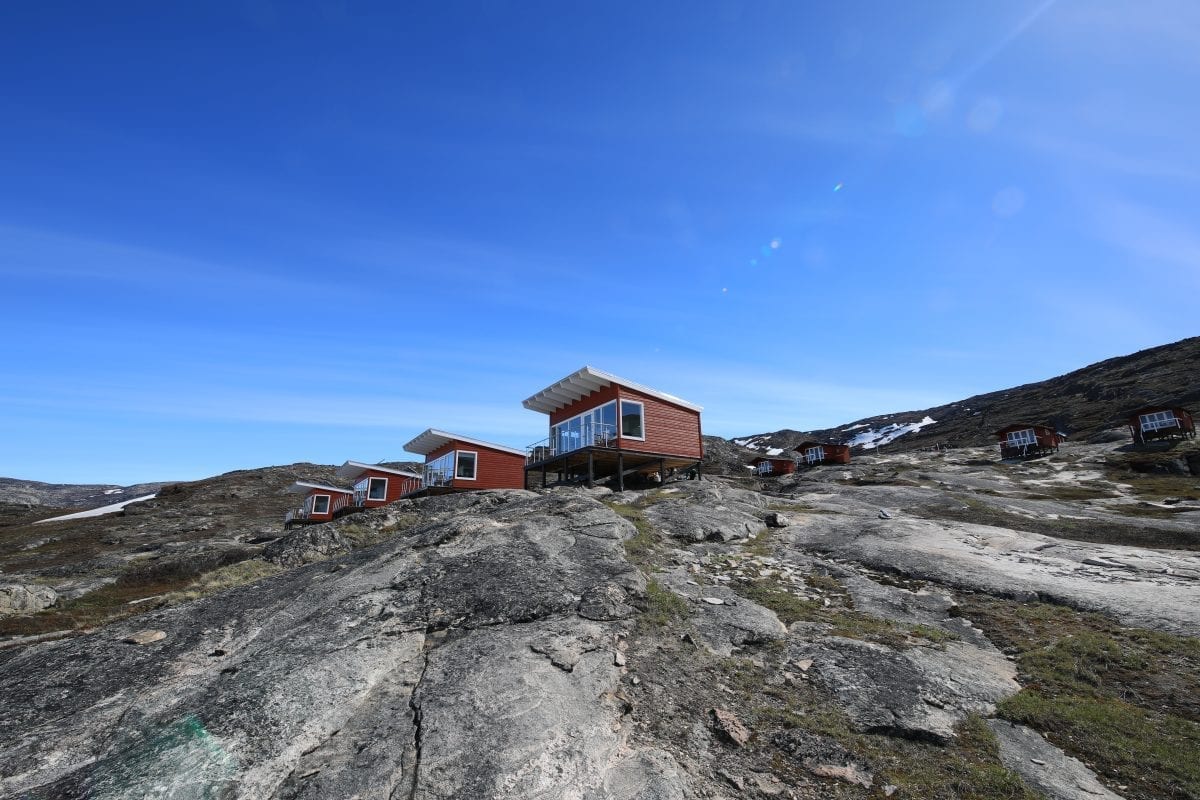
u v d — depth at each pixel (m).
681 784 6.03
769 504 24.12
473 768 5.93
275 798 5.71
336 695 7.37
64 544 42.84
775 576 13.52
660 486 26.70
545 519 14.98
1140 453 48.31
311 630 9.22
